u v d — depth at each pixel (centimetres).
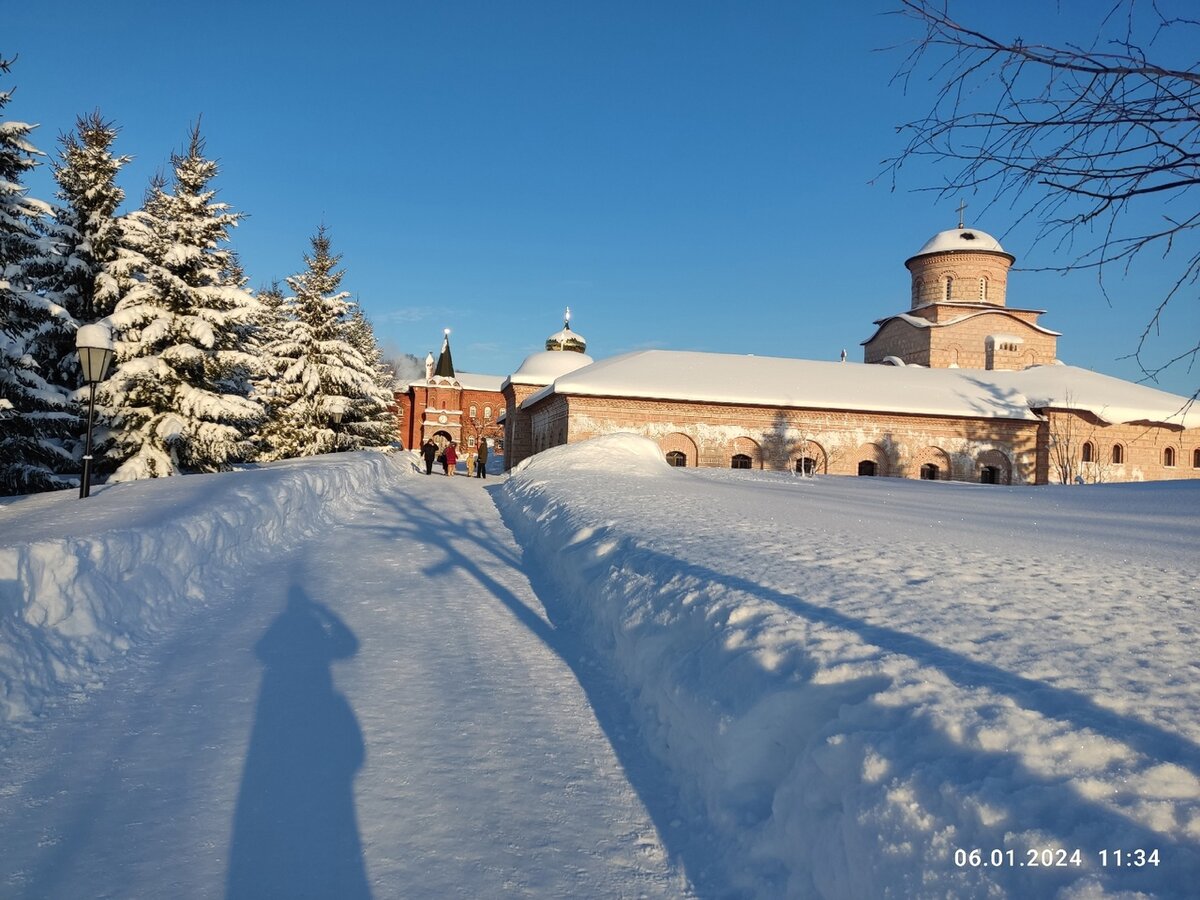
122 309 2114
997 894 266
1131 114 362
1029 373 4159
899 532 1015
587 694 641
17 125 1512
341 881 383
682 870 402
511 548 1325
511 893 379
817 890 343
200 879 380
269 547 1212
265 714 584
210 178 2320
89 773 486
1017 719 339
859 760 345
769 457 3447
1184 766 294
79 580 704
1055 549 884
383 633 795
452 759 518
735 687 461
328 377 3475
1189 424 3703
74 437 2086
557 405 3547
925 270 4694
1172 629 493
